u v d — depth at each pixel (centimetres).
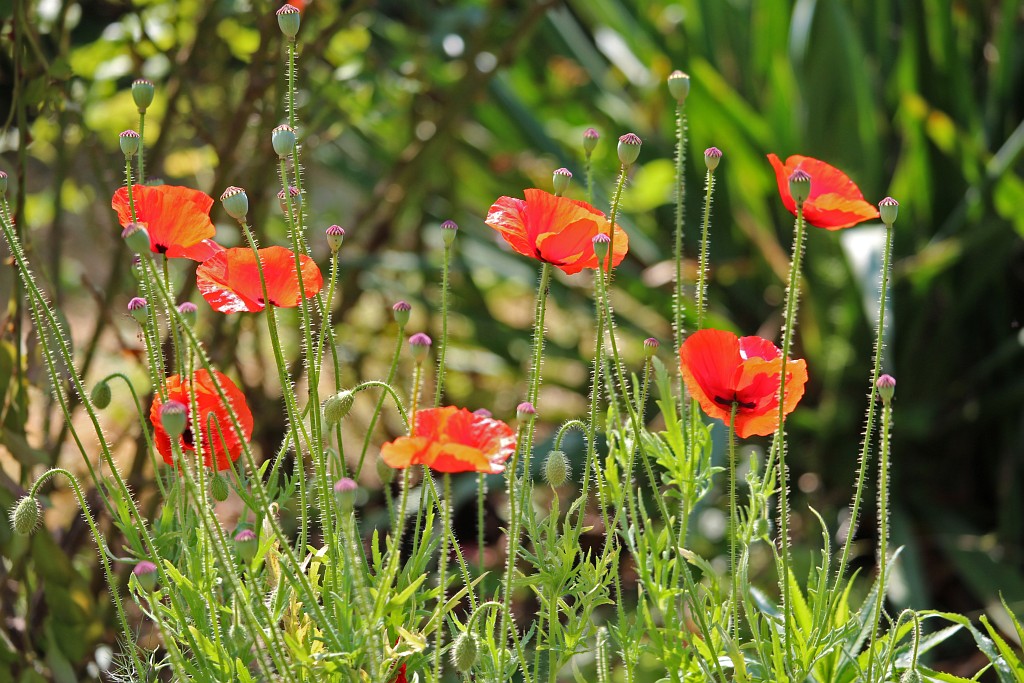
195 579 224
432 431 220
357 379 407
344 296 404
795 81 455
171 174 359
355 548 219
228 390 229
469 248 488
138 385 320
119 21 344
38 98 266
